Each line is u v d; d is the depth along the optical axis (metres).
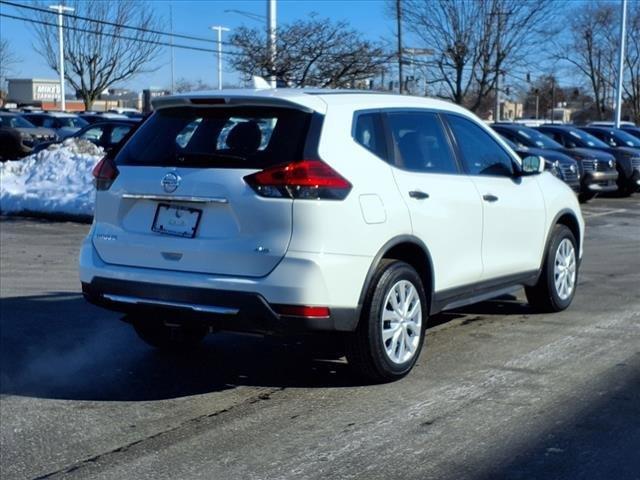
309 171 5.14
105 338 7.30
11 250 12.12
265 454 4.66
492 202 6.68
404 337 5.79
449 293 6.27
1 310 8.30
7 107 58.34
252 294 5.12
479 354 6.52
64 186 16.80
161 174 5.50
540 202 7.41
